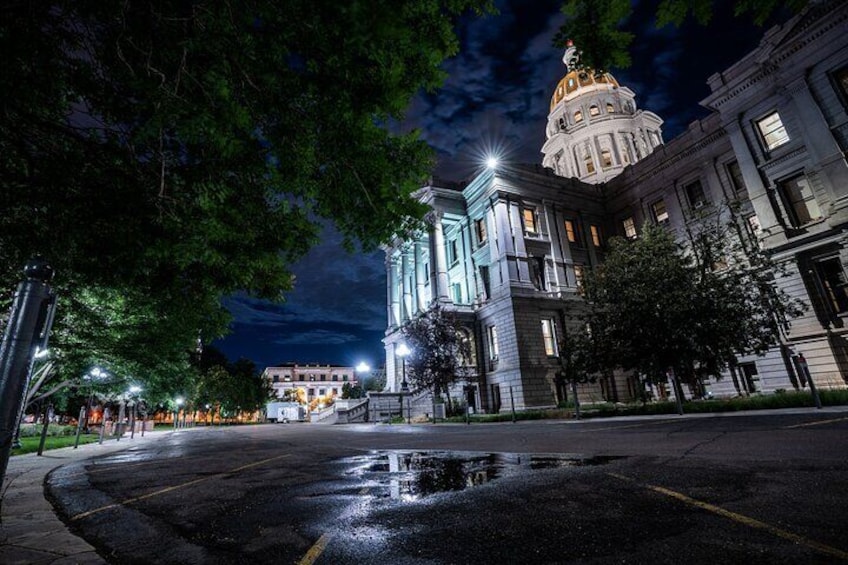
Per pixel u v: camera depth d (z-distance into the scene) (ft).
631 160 208.03
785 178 85.92
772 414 42.75
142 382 67.77
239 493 20.66
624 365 66.08
